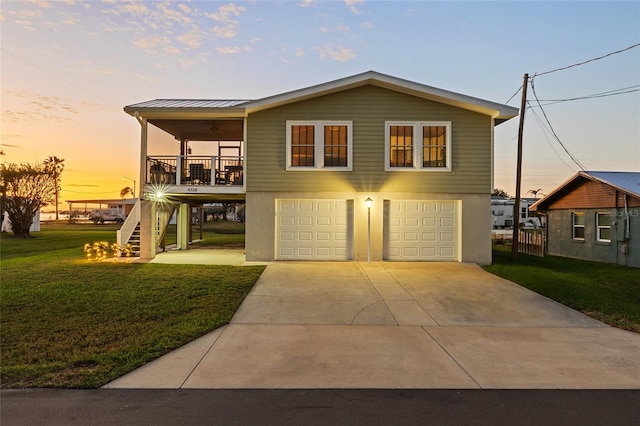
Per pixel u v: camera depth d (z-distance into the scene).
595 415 3.79
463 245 13.18
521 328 6.84
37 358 5.06
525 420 3.69
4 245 20.00
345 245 13.38
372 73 12.76
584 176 16.73
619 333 6.58
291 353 5.48
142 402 4.00
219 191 13.54
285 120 13.27
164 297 8.21
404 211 13.36
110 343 5.65
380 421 3.65
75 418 3.67
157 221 15.66
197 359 5.21
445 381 4.57
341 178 13.26
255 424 3.59
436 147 13.31
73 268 11.59
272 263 12.79
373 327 6.79
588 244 16.89
